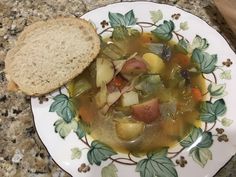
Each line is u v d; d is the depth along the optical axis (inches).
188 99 9.9
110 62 10.0
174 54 10.6
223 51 10.4
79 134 9.4
